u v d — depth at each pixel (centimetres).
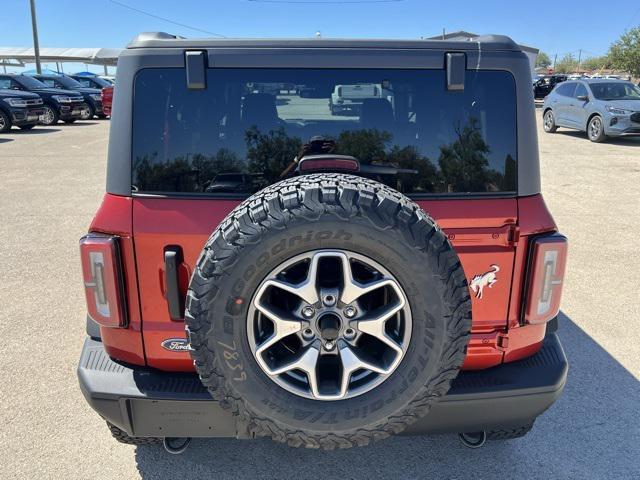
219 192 213
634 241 641
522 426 253
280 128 212
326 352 191
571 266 557
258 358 189
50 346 382
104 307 211
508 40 213
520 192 215
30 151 1348
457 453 279
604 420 307
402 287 183
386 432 196
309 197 177
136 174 209
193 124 209
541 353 236
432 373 189
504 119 213
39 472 262
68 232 663
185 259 209
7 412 307
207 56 205
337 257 182
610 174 1061
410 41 209
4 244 614
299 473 265
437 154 215
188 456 275
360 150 215
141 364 223
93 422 301
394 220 177
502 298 220
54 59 4781
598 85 1575
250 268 179
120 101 208
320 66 207
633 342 398
